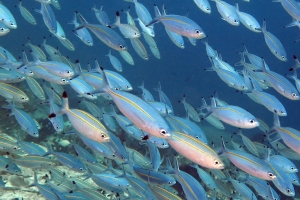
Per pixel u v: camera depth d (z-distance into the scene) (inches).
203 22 1111.0
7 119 106.0
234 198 82.5
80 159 78.5
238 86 88.7
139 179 70.6
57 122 78.9
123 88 83.6
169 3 1096.2
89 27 82.0
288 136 70.5
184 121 75.9
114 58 101.9
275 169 72.8
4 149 74.3
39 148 77.3
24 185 82.5
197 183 63.5
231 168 103.0
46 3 90.0
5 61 83.7
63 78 82.5
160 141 73.2
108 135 61.9
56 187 73.0
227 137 194.7
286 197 124.1
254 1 1068.5
